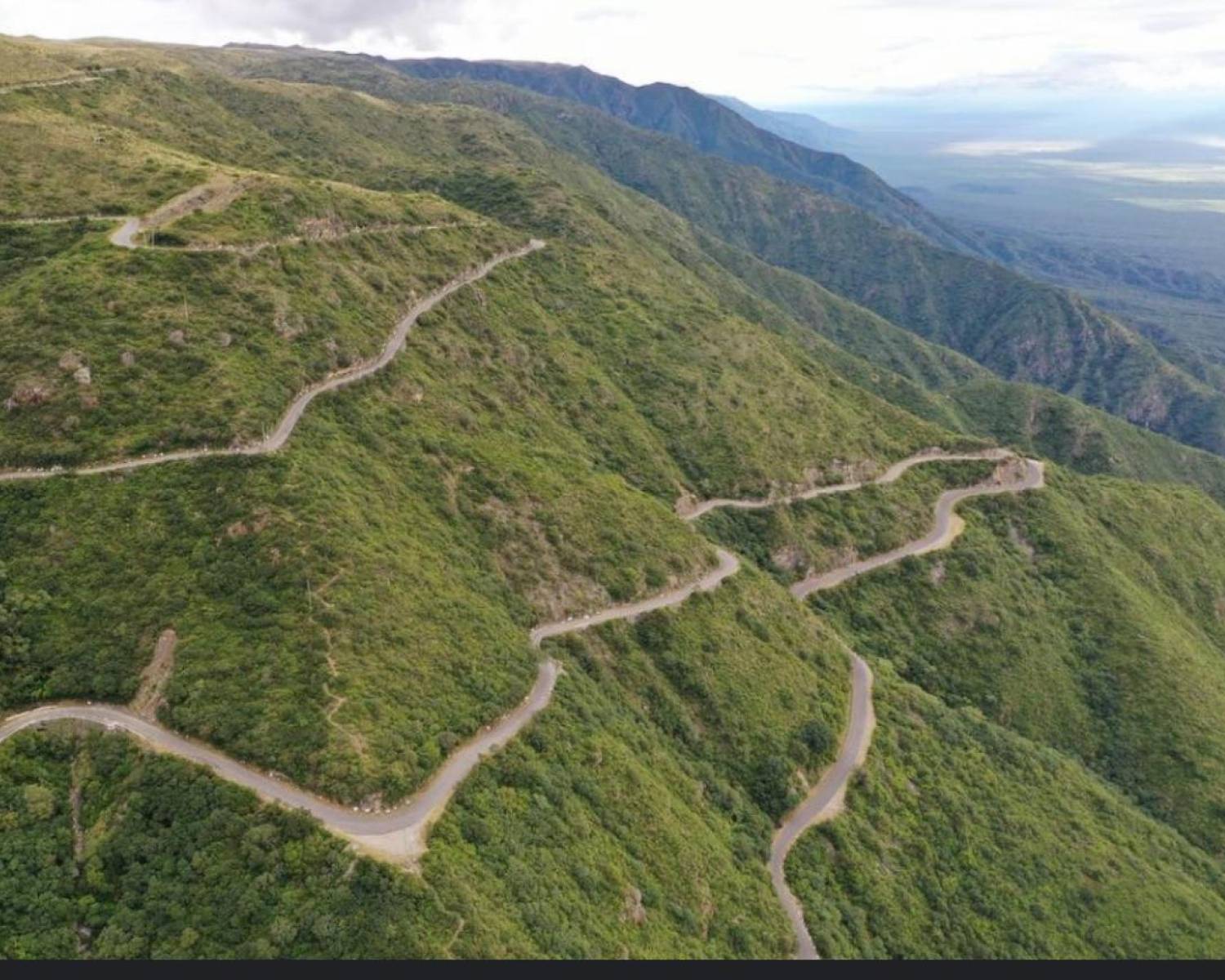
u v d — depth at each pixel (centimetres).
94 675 7562
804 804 10100
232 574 8175
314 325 11619
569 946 6438
